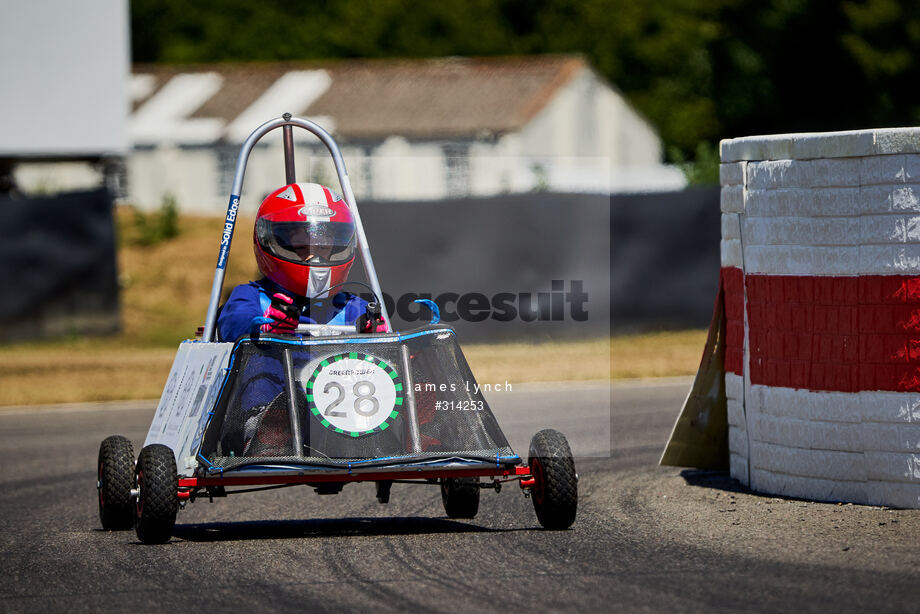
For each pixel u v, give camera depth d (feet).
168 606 66.08
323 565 75.05
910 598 61.87
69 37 349.61
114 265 293.23
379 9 631.97
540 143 510.58
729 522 84.64
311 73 553.23
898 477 87.30
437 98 516.32
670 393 181.06
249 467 76.95
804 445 92.58
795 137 91.76
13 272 286.46
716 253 259.60
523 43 624.18
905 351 86.69
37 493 115.65
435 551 78.07
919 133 85.76
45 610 66.33
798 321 92.32
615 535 81.56
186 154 526.16
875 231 87.35
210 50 634.84
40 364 246.88
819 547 74.95
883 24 564.30
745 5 609.83
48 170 481.05
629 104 554.05
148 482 80.74
